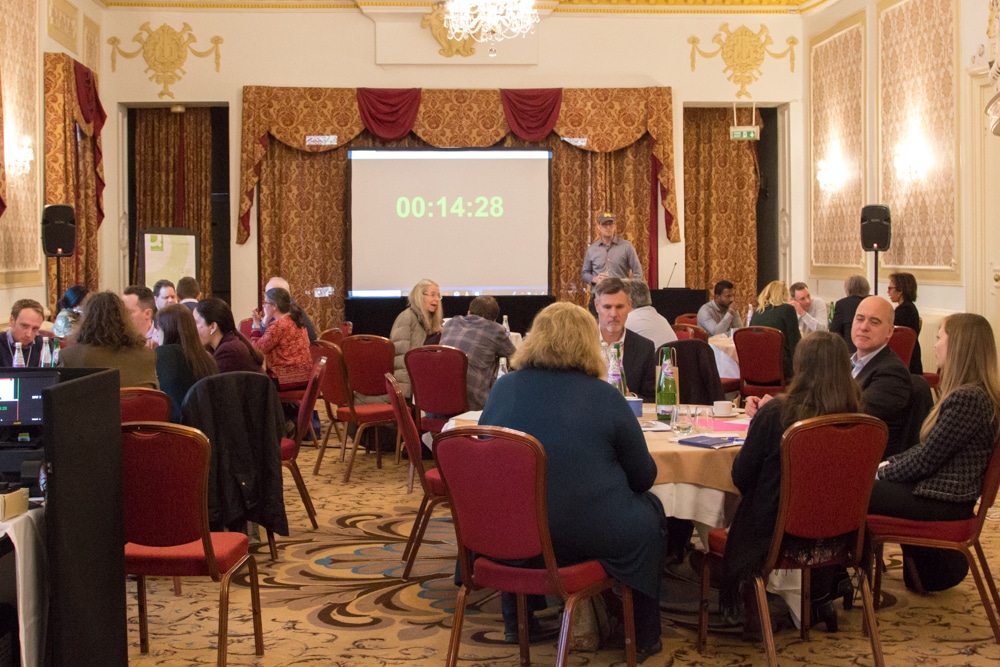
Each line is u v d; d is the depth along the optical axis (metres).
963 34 8.67
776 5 11.68
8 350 5.39
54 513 2.48
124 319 4.32
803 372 3.24
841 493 3.11
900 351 7.48
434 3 11.30
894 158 9.92
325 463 7.04
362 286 11.46
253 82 11.35
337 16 11.37
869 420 3.09
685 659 3.42
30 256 8.82
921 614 3.88
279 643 3.60
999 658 3.41
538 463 2.87
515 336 7.91
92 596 2.69
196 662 3.40
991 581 3.58
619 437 3.08
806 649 3.50
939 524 3.55
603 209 11.72
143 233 10.20
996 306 8.51
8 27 8.27
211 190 12.13
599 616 3.54
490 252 11.55
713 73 11.69
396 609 3.98
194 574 3.21
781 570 3.62
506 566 3.04
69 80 9.42
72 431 2.57
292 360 7.30
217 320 5.59
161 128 11.93
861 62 10.46
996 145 8.46
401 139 11.63
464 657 3.45
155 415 4.05
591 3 11.47
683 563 4.49
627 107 11.51
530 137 11.44
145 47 11.25
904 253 9.82
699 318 9.35
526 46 11.47
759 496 3.22
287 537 5.07
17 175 8.51
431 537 5.07
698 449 3.51
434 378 5.74
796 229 12.02
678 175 11.76
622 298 4.73
